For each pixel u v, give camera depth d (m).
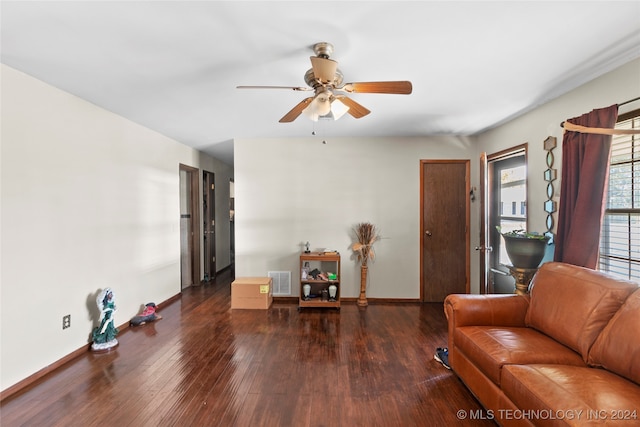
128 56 2.08
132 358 2.70
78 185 2.80
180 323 3.56
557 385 1.47
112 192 3.23
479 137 4.36
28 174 2.35
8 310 2.19
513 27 1.78
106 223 3.14
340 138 4.49
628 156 2.21
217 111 3.23
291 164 4.52
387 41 1.92
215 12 1.61
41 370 2.40
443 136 4.44
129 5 1.55
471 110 3.24
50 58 2.10
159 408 2.01
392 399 2.12
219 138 4.48
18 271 2.26
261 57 2.10
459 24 1.74
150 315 3.60
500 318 2.36
